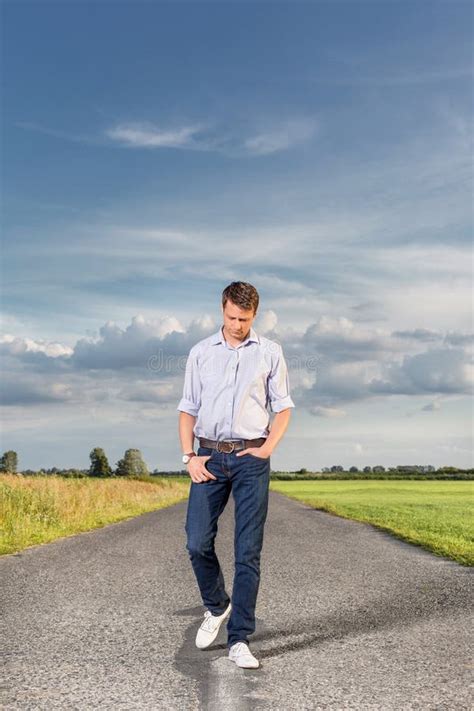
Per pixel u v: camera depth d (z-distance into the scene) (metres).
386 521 16.58
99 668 3.93
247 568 4.02
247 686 3.57
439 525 15.38
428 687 3.54
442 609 5.66
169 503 31.31
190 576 7.54
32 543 11.14
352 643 4.48
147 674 3.80
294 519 17.91
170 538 12.19
